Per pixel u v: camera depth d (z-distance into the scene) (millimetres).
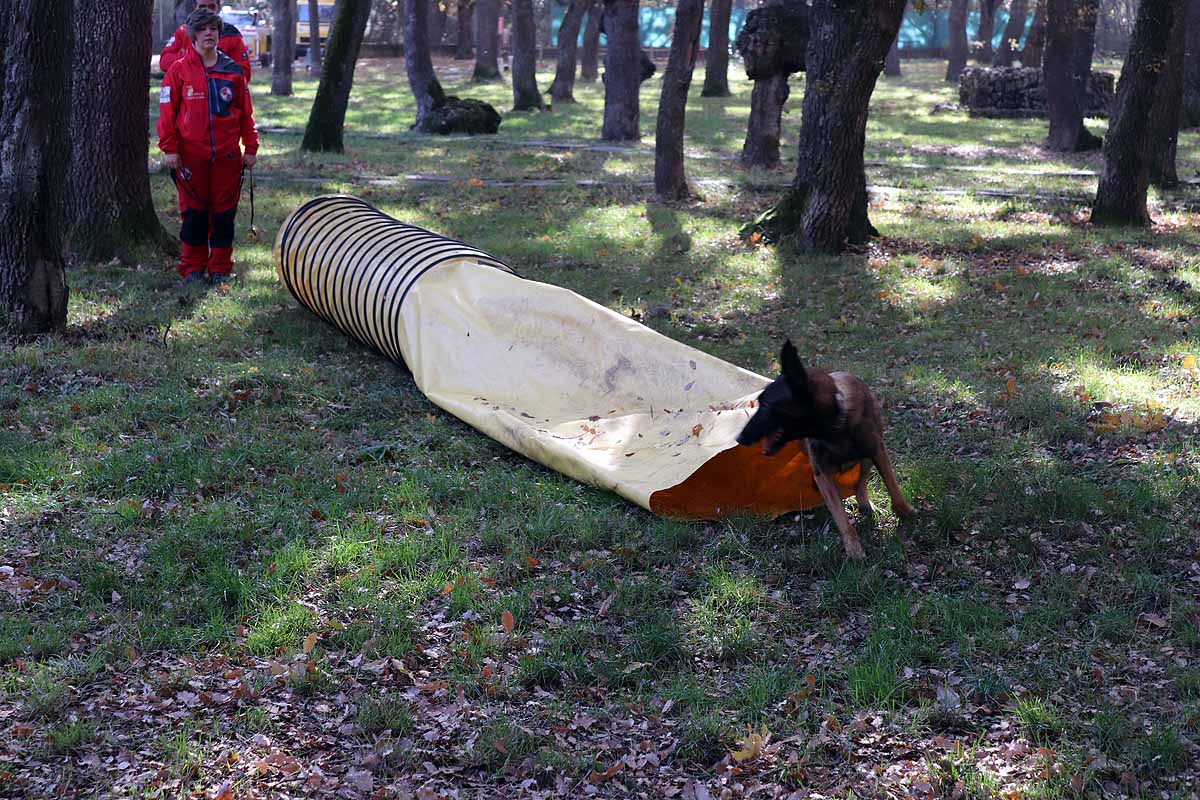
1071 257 12203
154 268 10562
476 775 3844
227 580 4926
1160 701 4203
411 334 7664
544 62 49094
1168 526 5605
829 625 4824
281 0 31234
